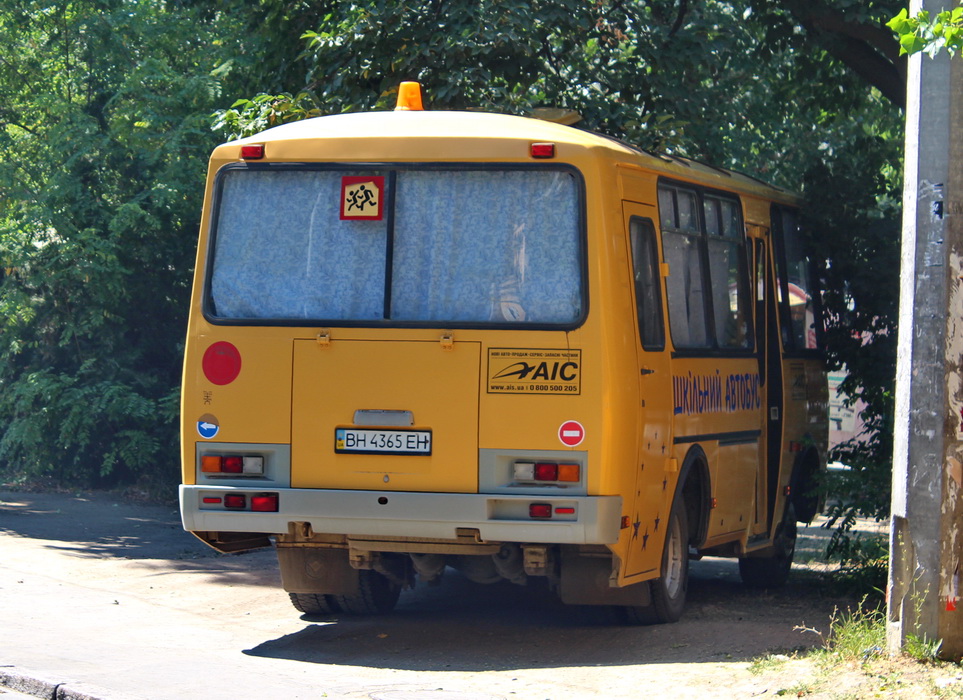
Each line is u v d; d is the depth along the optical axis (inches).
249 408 394.6
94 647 401.7
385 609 472.4
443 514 377.7
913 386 340.2
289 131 409.1
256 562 618.5
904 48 315.3
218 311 401.7
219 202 406.0
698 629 424.8
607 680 353.4
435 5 594.6
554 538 371.9
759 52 770.2
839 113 852.6
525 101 560.7
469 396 381.1
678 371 430.3
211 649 407.8
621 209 394.9
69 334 923.4
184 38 971.3
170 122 913.5
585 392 375.9
